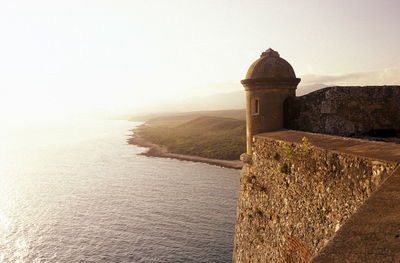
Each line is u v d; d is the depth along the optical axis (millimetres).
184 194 40250
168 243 26688
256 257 10523
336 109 11672
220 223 30516
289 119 12102
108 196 40281
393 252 2023
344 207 6039
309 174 7332
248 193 11227
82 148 88875
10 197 41250
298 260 7832
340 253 2094
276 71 11891
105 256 25031
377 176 5176
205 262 23656
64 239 28344
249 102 12398
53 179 50938
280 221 8859
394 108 11469
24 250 26594
